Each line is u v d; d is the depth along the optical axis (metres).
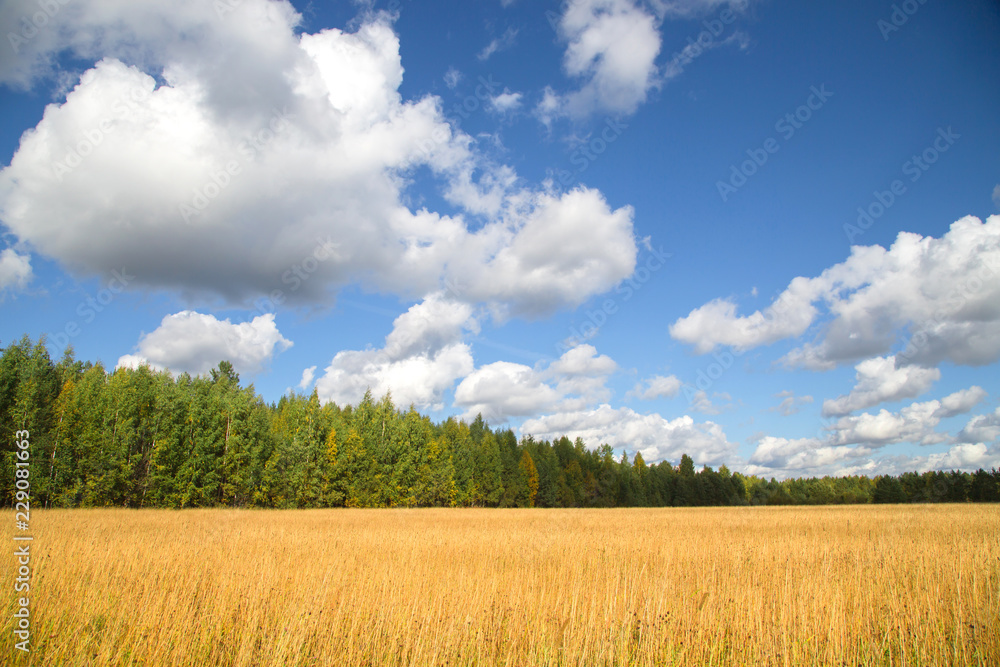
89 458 38.72
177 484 43.00
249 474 47.75
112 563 9.59
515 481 80.00
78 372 51.12
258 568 9.88
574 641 6.20
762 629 6.76
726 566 11.63
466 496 72.44
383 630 6.59
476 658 6.05
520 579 9.84
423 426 71.00
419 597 7.84
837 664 6.16
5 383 35.53
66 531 15.76
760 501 100.88
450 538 16.95
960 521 27.11
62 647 5.76
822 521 29.78
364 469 58.78
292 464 52.81
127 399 44.41
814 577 10.02
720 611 7.46
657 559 13.02
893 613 7.58
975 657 6.36
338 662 5.80
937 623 7.30
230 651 6.00
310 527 22.48
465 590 8.44
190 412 45.75
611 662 5.82
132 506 41.81
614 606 7.37
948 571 10.17
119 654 5.65
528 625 6.80
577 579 9.62
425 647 6.01
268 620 6.91
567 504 86.75
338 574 9.50
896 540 16.98
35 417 36.38
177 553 11.59
